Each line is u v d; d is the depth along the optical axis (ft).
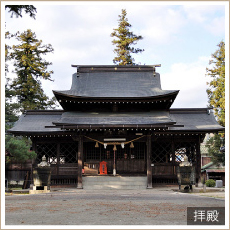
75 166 104.06
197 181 105.60
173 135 106.22
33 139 106.83
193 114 117.91
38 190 91.91
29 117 116.26
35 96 174.60
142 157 107.65
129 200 64.18
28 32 176.65
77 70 126.82
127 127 96.73
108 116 108.88
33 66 173.06
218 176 157.38
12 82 172.55
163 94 104.42
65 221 41.16
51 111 118.62
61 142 106.63
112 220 41.60
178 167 95.14
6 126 121.08
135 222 40.24
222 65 153.58
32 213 47.85
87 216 44.73
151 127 97.04
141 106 112.57
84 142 107.76
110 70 127.85
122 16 201.67
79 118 106.73
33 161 106.52
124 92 115.03
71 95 103.71
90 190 94.07
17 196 76.28
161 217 43.73
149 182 98.99
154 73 125.90
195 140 106.93
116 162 105.19
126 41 195.21
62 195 77.56
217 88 146.82
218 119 146.61
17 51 175.01
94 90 116.78
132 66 128.16
